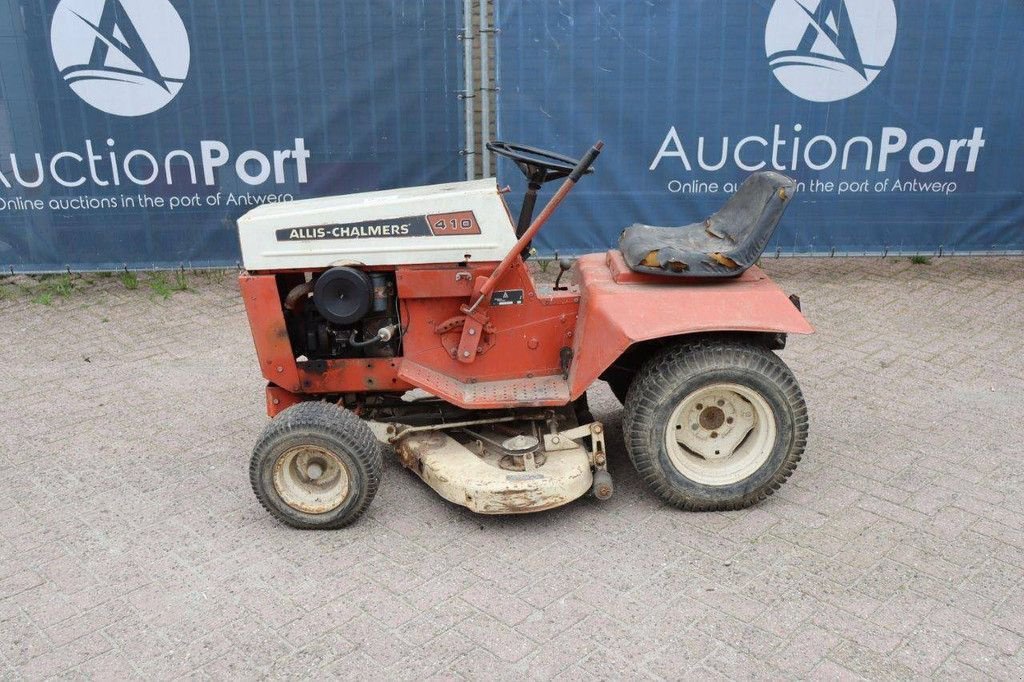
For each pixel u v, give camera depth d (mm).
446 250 4078
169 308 7113
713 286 4102
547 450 4188
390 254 4074
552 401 4090
